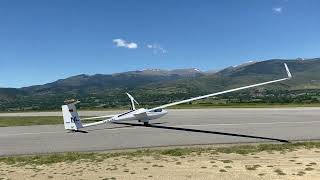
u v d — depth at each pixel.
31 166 26.50
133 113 47.09
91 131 43.75
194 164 24.89
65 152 31.33
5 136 41.59
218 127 44.34
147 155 28.62
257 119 52.19
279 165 23.70
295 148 29.42
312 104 90.88
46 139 38.44
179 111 74.25
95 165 25.95
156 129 43.94
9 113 94.81
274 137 35.69
